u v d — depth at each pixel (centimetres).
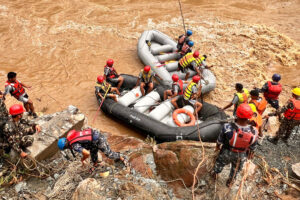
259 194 418
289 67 980
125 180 441
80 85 885
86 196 398
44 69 940
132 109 726
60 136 495
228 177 431
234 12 1319
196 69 811
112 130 732
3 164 457
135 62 998
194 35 1141
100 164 475
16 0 1318
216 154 407
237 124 357
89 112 789
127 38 1119
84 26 1170
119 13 1279
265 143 539
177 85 739
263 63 988
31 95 830
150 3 1373
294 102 508
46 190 435
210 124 635
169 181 436
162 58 926
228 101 832
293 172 445
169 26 1203
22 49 1023
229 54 1023
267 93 644
